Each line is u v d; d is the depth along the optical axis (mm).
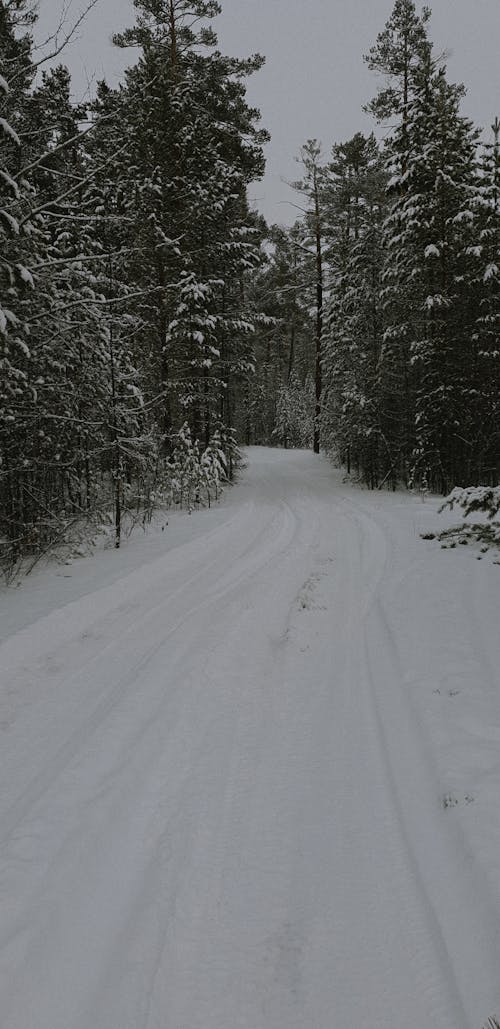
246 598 7520
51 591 7926
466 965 2232
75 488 13578
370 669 5168
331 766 3801
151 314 17609
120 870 2908
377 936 2477
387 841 3061
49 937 2451
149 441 12461
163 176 17766
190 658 5582
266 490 21016
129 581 8359
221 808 3414
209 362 18859
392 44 23047
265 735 4250
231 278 22656
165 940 2492
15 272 8461
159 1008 2176
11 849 2988
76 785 3596
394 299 19125
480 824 2881
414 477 18719
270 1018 2143
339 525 12789
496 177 16344
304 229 32375
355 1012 2139
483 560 7848
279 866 2938
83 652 5898
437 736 3781
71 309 10906
